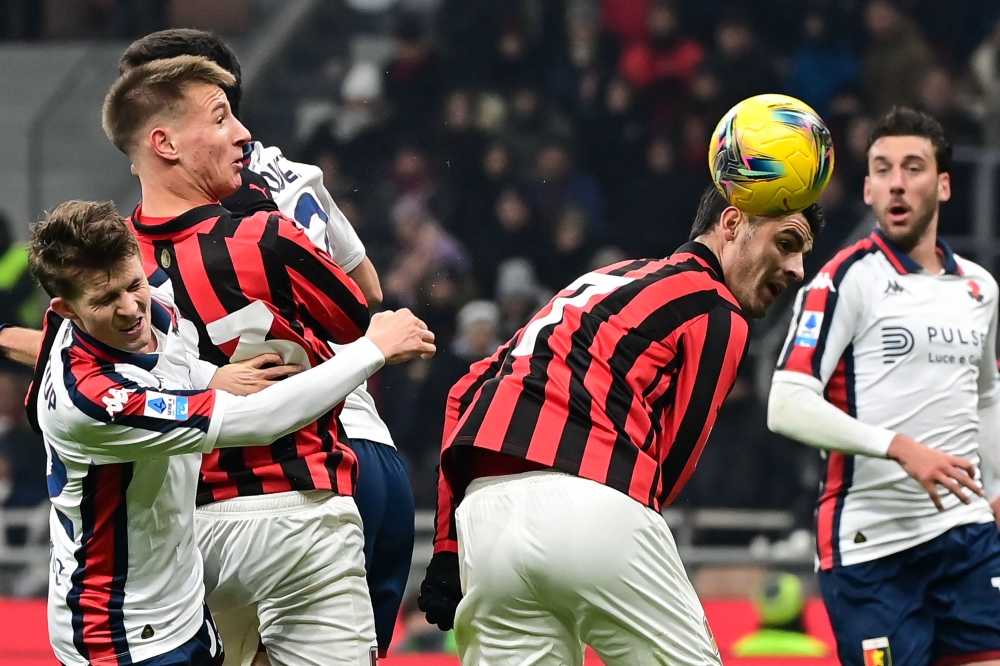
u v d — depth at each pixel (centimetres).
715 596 2584
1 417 3105
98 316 913
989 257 3123
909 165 1428
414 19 4378
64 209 904
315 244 1167
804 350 1400
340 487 1095
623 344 1038
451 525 1128
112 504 960
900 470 1408
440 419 2959
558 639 1044
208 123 1057
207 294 1039
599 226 3609
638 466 1017
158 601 991
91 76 4366
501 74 3897
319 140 3694
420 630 2381
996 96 3819
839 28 3859
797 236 1059
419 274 3412
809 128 1041
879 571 1422
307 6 4556
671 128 3759
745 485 2831
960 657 1420
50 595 1003
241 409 948
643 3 3966
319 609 1083
